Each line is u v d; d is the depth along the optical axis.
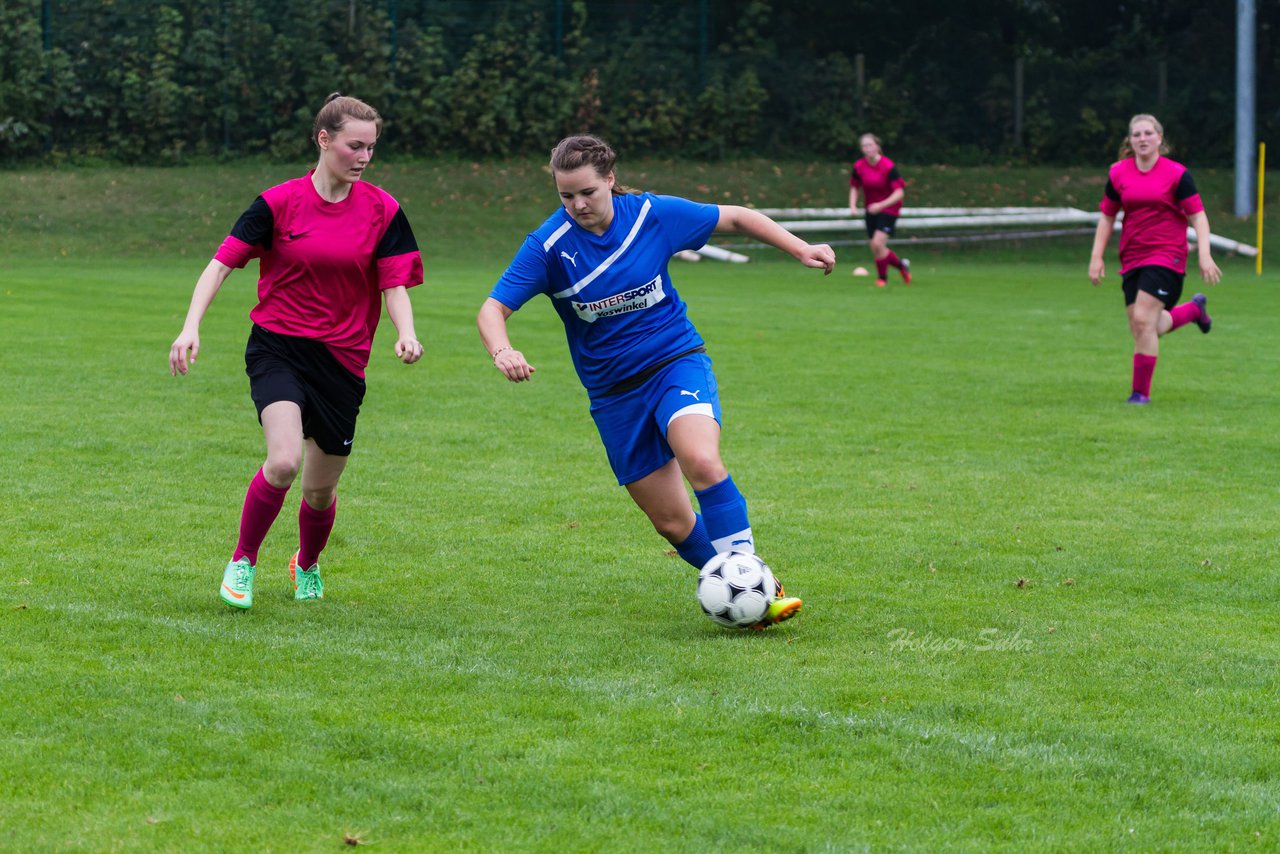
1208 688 12.36
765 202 86.44
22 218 74.31
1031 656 13.30
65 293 50.19
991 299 54.66
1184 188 29.39
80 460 22.77
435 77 89.25
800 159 93.75
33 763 10.30
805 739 11.02
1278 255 76.19
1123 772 10.41
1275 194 87.25
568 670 12.73
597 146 14.01
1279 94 96.31
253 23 85.88
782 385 32.34
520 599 15.41
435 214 80.06
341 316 14.70
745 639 13.86
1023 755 10.72
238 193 80.06
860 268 66.69
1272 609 15.10
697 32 93.62
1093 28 105.00
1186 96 96.00
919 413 28.73
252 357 14.73
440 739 10.88
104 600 14.95
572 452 24.28
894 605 15.20
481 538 18.30
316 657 13.03
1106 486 21.86
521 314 46.44
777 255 78.38
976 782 10.23
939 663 13.05
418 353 14.15
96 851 8.92
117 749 10.59
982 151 96.19
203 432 25.44
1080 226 84.19
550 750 10.70
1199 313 31.59
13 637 13.48
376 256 14.72
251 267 65.38
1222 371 34.97
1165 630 14.22
